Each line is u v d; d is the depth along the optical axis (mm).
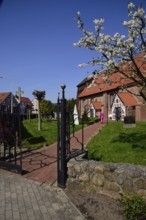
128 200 5180
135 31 9586
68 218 4859
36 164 8852
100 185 6156
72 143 13352
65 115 6789
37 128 22562
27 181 7031
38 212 5102
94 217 4945
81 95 54281
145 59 10234
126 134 14383
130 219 4801
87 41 10289
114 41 9906
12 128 9125
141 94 10375
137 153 9461
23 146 12281
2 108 9188
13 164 7875
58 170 6691
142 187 5512
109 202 5676
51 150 11539
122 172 5801
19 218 4836
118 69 10047
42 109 46656
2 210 5195
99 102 45500
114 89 38000
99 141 12906
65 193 6215
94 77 10961
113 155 9484
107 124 24203
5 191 6266
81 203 5629
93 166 6297
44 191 6301
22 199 5766
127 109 32750
